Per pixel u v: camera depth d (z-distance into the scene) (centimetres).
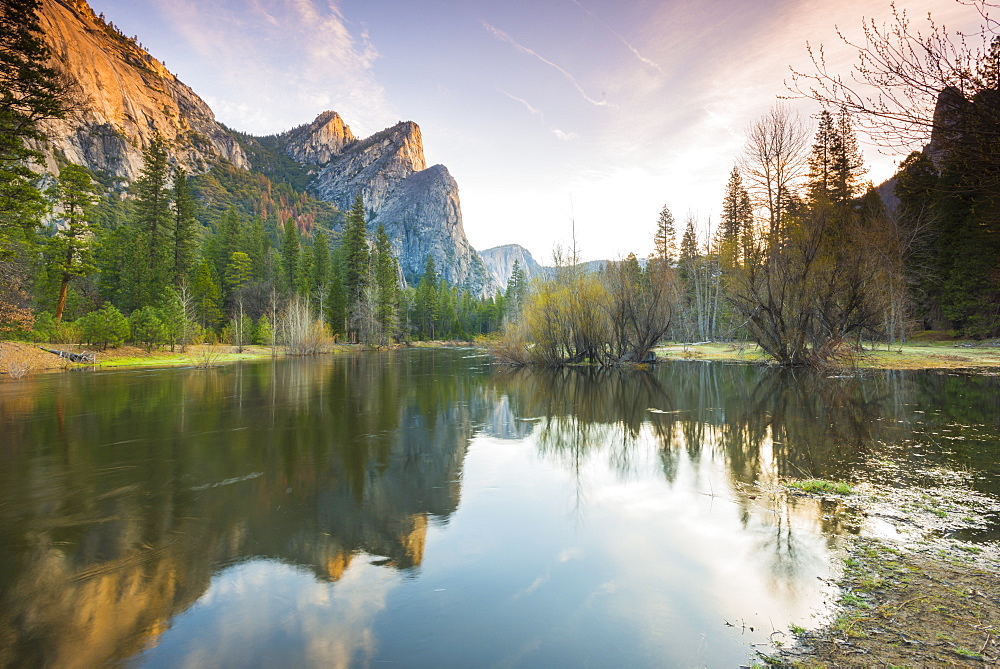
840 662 313
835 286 2212
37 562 515
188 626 396
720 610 396
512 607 415
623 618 390
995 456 818
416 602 427
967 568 434
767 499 650
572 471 840
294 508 673
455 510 662
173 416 1373
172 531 595
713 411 1362
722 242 4391
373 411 1466
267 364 3509
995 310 3039
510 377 2488
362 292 6412
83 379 2267
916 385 1691
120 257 4919
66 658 356
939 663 302
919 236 3244
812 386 1781
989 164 366
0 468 862
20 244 2858
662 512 630
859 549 484
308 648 363
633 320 2984
